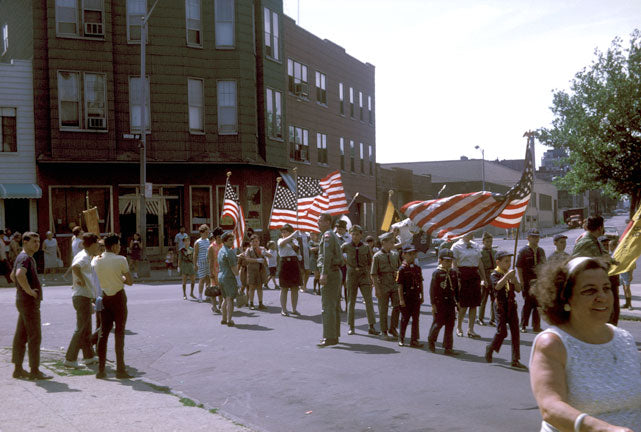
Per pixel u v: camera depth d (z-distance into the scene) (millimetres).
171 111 28609
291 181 32812
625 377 2641
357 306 15680
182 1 28953
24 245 8023
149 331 12062
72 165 27047
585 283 2674
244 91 30000
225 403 7082
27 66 26672
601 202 172750
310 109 37406
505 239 66500
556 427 2484
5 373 8430
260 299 15195
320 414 6562
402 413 6500
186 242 17141
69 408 6645
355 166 43938
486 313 14336
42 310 14758
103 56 27531
